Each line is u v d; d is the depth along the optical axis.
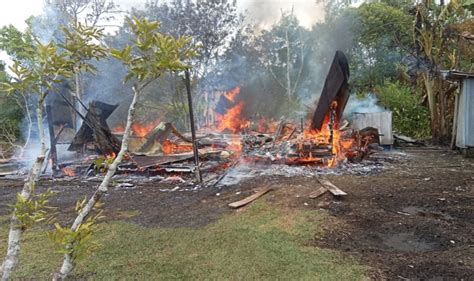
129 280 2.94
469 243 3.58
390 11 19.25
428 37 11.99
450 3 11.60
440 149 11.22
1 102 13.55
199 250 3.54
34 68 1.98
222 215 4.70
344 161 8.09
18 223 1.81
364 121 12.35
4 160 10.53
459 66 12.31
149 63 1.83
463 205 4.88
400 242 3.67
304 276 2.94
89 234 1.74
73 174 7.92
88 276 3.01
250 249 3.52
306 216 4.50
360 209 4.75
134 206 5.30
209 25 14.81
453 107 12.22
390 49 19.00
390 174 7.05
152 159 7.80
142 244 3.72
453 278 2.85
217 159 8.70
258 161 8.18
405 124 14.20
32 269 3.15
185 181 6.97
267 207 4.95
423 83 14.26
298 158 8.12
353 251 3.44
